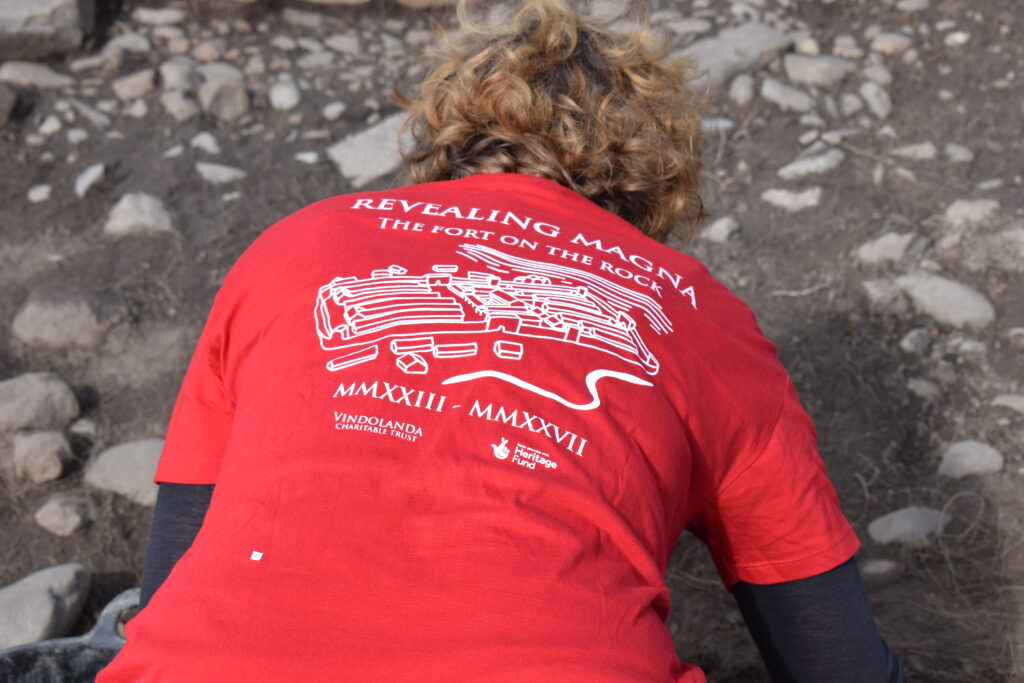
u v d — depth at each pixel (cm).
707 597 203
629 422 95
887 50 320
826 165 285
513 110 124
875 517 211
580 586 85
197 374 117
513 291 102
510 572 84
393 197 117
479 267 104
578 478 90
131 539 209
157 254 270
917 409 230
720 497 107
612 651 83
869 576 200
